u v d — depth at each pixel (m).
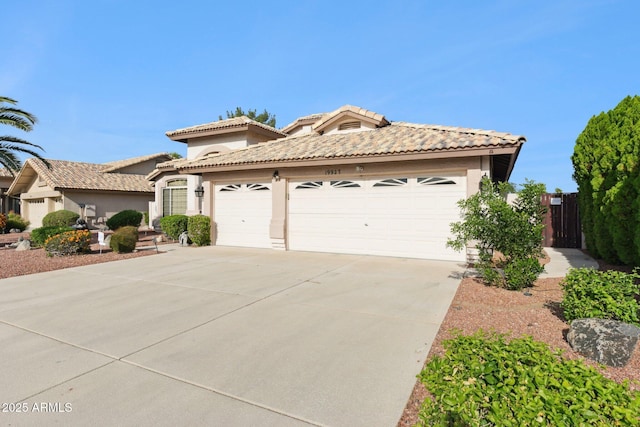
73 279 8.95
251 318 5.83
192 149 20.80
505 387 2.38
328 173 12.88
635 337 3.99
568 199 15.20
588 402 2.23
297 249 13.52
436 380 2.66
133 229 13.99
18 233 25.94
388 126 15.32
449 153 10.41
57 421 3.13
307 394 3.53
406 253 11.73
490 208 7.38
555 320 5.41
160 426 3.05
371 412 3.22
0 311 6.32
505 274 7.39
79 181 28.14
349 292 7.40
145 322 5.68
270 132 19.88
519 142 9.67
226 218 15.21
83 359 4.36
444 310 6.09
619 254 8.90
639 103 9.15
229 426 3.05
